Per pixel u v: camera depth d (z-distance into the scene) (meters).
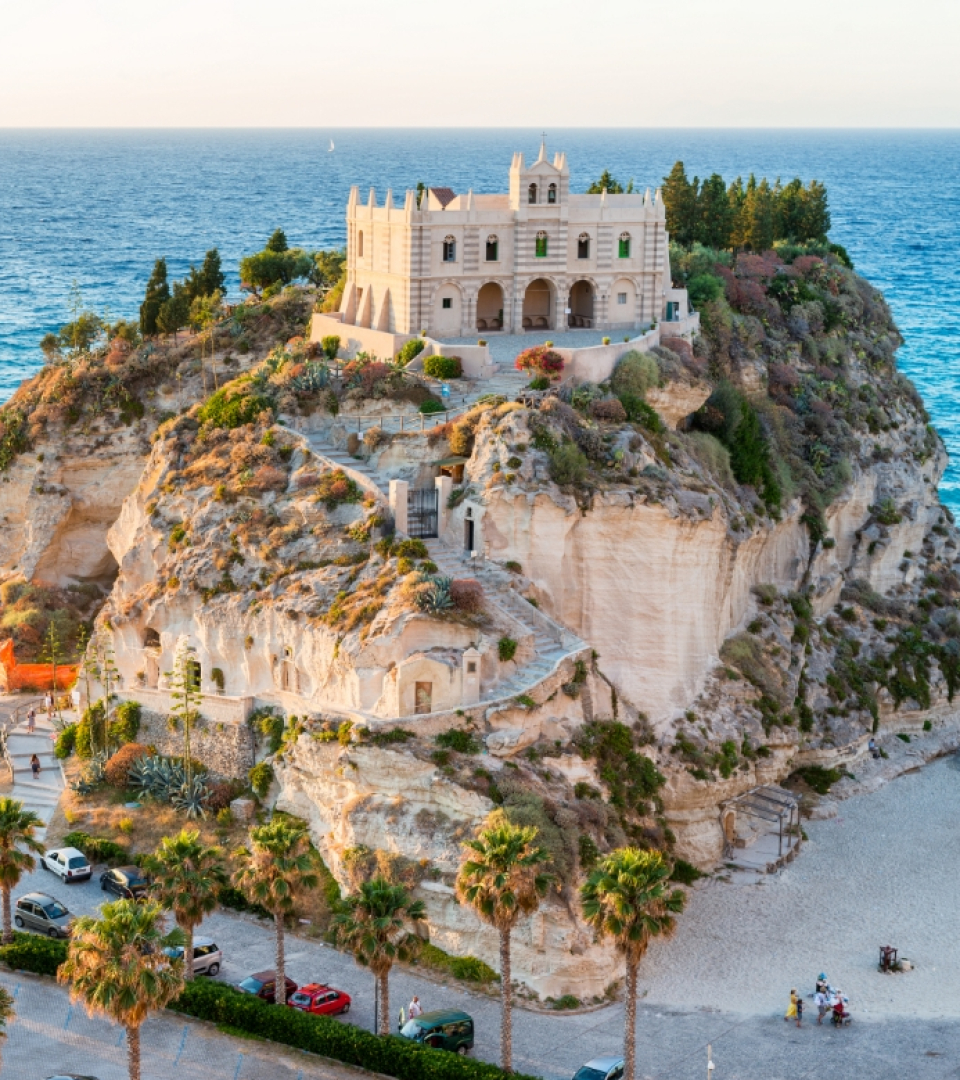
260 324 140.75
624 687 107.44
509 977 77.19
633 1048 74.56
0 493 140.00
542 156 127.00
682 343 125.25
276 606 104.12
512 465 104.50
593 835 92.75
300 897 93.06
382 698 97.50
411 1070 77.38
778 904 99.75
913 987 89.75
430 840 91.12
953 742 128.88
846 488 134.75
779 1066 81.25
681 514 106.31
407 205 122.69
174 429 120.00
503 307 129.62
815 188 177.38
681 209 161.00
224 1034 81.19
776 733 112.06
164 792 105.38
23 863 86.69
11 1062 77.88
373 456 111.25
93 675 115.06
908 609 136.50
